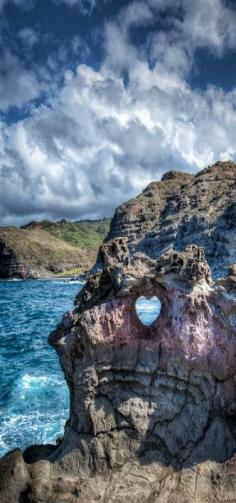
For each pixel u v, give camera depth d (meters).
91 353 7.62
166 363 7.53
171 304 7.54
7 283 153.38
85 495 6.88
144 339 7.74
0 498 7.05
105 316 7.59
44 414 13.51
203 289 7.30
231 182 128.75
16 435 11.99
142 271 7.79
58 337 8.22
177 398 7.45
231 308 7.13
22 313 47.06
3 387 16.61
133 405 7.50
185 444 7.25
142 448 7.32
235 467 6.61
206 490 6.54
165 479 6.89
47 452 8.25
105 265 8.19
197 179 141.25
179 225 114.50
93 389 7.61
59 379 17.44
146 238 128.38
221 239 94.69
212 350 7.27
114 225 165.25
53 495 6.96
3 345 26.44
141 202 162.50
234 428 7.22
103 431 7.44
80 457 7.39
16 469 7.32
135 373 7.62
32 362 21.11
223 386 7.33
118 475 7.11
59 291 96.44
